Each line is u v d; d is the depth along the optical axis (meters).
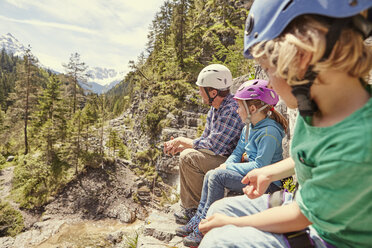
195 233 2.24
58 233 29.34
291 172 1.17
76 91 57.47
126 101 81.00
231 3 36.50
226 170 2.18
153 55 52.50
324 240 0.88
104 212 34.03
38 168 38.38
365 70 0.64
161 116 35.09
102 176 39.25
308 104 0.70
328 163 0.66
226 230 0.93
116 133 51.84
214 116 2.92
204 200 2.33
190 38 40.97
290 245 0.87
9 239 28.53
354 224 0.70
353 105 0.65
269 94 2.06
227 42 32.78
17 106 49.03
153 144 36.09
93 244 27.45
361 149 0.58
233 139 2.71
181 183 3.01
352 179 0.61
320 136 0.70
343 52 0.60
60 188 37.03
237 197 1.26
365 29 0.60
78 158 41.03
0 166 43.94
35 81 50.34
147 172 36.56
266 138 2.05
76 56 56.72
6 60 169.50
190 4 45.66
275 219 0.91
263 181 1.16
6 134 51.94
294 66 0.65
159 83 40.19
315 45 0.59
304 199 0.78
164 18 55.28
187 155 2.81
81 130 42.09
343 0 0.56
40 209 34.06
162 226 2.99
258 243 0.86
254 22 0.79
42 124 48.00
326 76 0.65
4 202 34.16
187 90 35.22
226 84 2.79
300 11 0.62
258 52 0.78
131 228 30.70
